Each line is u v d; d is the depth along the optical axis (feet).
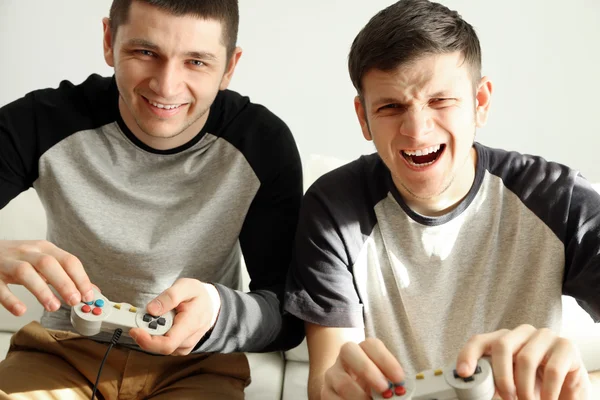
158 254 4.54
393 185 4.37
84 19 7.27
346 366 3.40
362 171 4.53
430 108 3.98
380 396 3.20
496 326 4.28
